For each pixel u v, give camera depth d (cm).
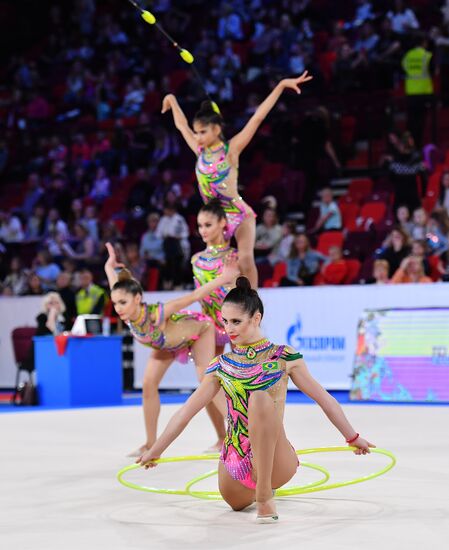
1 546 853
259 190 3759
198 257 1627
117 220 3938
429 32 4041
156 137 4172
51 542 868
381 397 2506
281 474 990
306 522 940
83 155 4378
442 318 2484
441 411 2155
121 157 4225
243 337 971
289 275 3100
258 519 941
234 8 4750
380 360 2544
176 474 1328
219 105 4238
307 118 3734
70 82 4853
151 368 1553
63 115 4781
